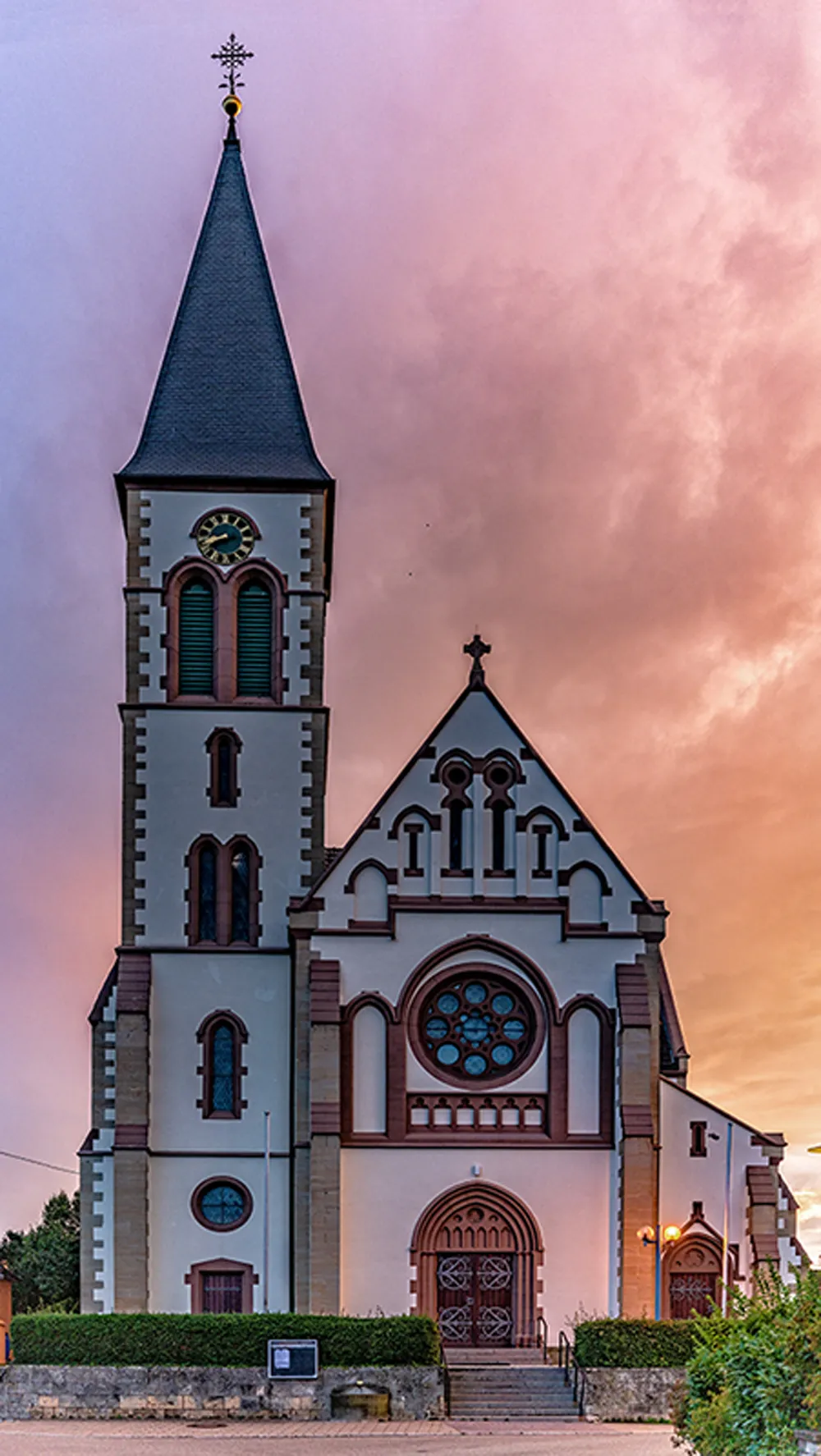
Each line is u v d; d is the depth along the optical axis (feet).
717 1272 158.40
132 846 171.53
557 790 165.78
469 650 168.66
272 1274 161.58
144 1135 161.68
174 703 174.29
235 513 178.09
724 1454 83.20
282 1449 115.55
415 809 164.76
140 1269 159.02
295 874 172.14
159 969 168.55
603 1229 157.99
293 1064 164.45
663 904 167.63
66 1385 135.23
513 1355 152.56
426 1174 158.10
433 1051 161.58
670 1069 196.03
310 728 175.11
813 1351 80.18
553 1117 159.74
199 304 188.24
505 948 162.30
